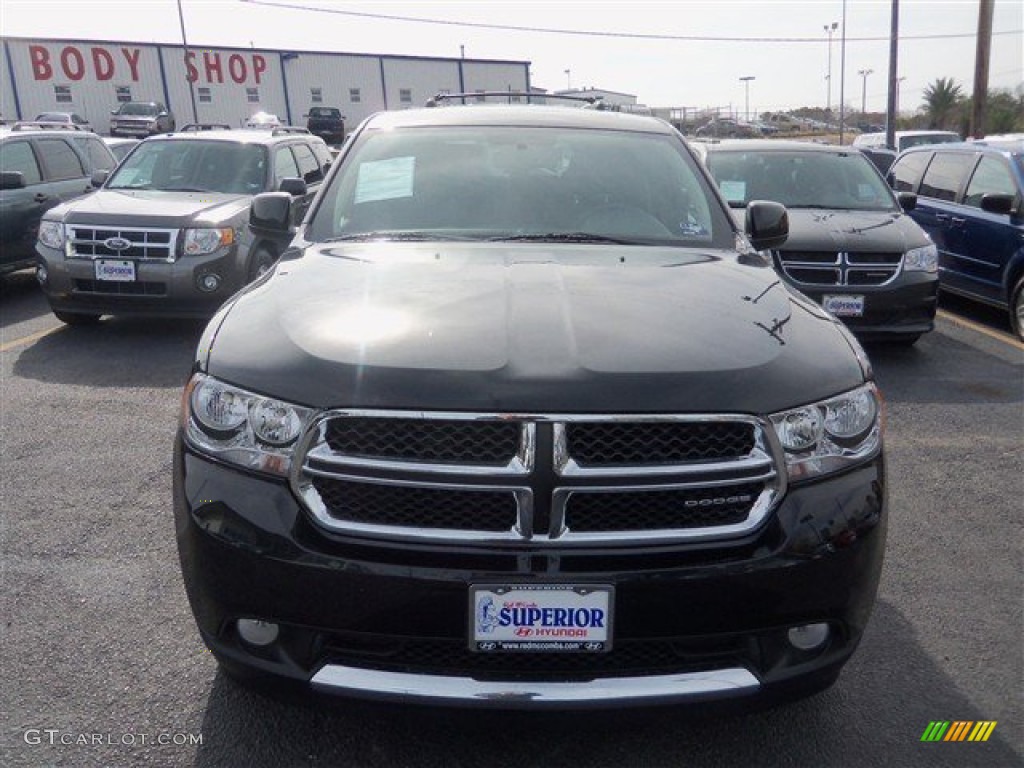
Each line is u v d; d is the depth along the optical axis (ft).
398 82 159.33
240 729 9.12
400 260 10.59
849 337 9.36
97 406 19.51
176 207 25.50
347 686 7.59
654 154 13.44
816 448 8.02
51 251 24.90
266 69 147.84
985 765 8.90
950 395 21.95
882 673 10.44
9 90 131.44
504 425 7.52
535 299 9.09
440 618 7.50
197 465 8.17
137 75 138.62
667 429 7.63
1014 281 27.84
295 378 7.89
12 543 13.09
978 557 13.50
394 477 7.50
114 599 11.60
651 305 9.11
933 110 170.50
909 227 25.64
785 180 28.94
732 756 8.91
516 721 7.68
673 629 7.59
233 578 7.79
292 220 13.70
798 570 7.73
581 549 7.47
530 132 13.60
